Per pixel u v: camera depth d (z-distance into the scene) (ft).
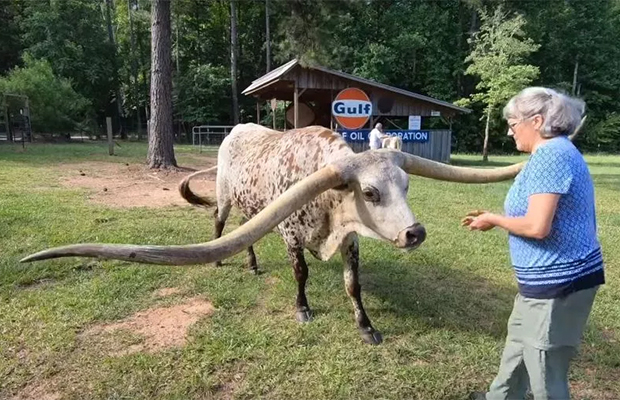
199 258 6.49
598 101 111.75
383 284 14.69
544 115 6.55
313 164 10.69
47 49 90.22
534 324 6.80
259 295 13.75
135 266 15.38
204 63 114.83
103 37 101.60
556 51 110.52
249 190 13.07
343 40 106.32
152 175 36.58
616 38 116.47
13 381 9.41
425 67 110.11
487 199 30.04
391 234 8.60
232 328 11.67
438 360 10.50
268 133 14.12
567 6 109.29
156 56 38.11
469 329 11.88
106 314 12.20
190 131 114.11
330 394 9.21
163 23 37.76
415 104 56.29
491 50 71.61
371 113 53.57
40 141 75.46
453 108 57.31
